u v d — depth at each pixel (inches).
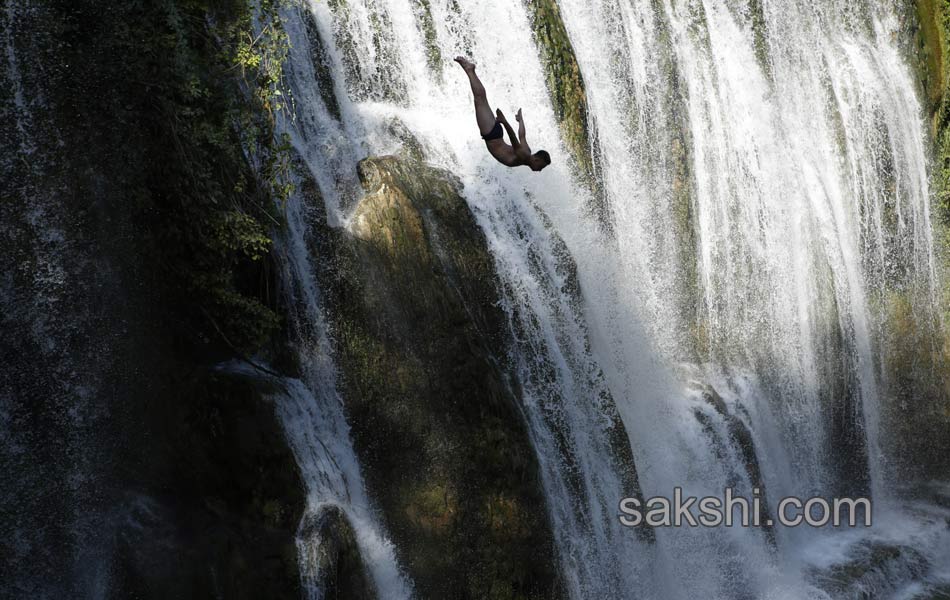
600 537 642.8
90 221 519.8
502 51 750.5
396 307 590.2
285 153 593.0
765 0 910.4
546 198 722.2
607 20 804.6
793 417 870.4
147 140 526.6
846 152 946.7
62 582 514.3
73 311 517.7
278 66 573.3
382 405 579.5
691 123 848.9
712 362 828.6
